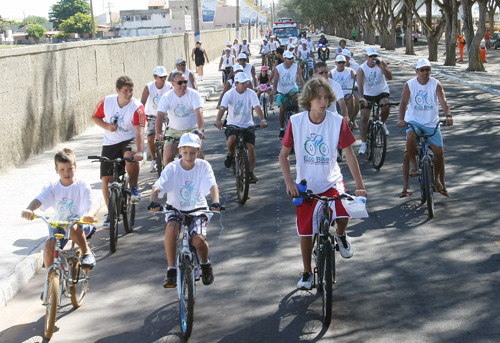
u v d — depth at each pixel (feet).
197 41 97.71
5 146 35.99
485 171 32.60
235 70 41.83
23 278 20.24
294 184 16.61
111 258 22.39
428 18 121.29
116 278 20.48
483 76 84.02
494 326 15.80
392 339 15.35
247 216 26.78
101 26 450.71
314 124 16.78
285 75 41.83
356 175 16.92
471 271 19.49
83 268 17.48
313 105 16.46
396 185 30.58
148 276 20.54
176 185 17.53
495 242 22.02
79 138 48.62
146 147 43.19
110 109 24.63
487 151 37.47
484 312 16.61
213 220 26.40
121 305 18.33
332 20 358.02
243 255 22.02
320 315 16.87
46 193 17.60
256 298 18.24
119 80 24.09
